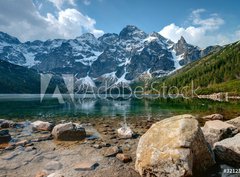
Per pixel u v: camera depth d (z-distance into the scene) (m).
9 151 16.19
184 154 11.29
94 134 22.03
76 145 17.97
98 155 15.56
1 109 51.78
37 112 44.94
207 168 12.73
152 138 13.42
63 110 50.53
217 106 60.88
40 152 16.08
